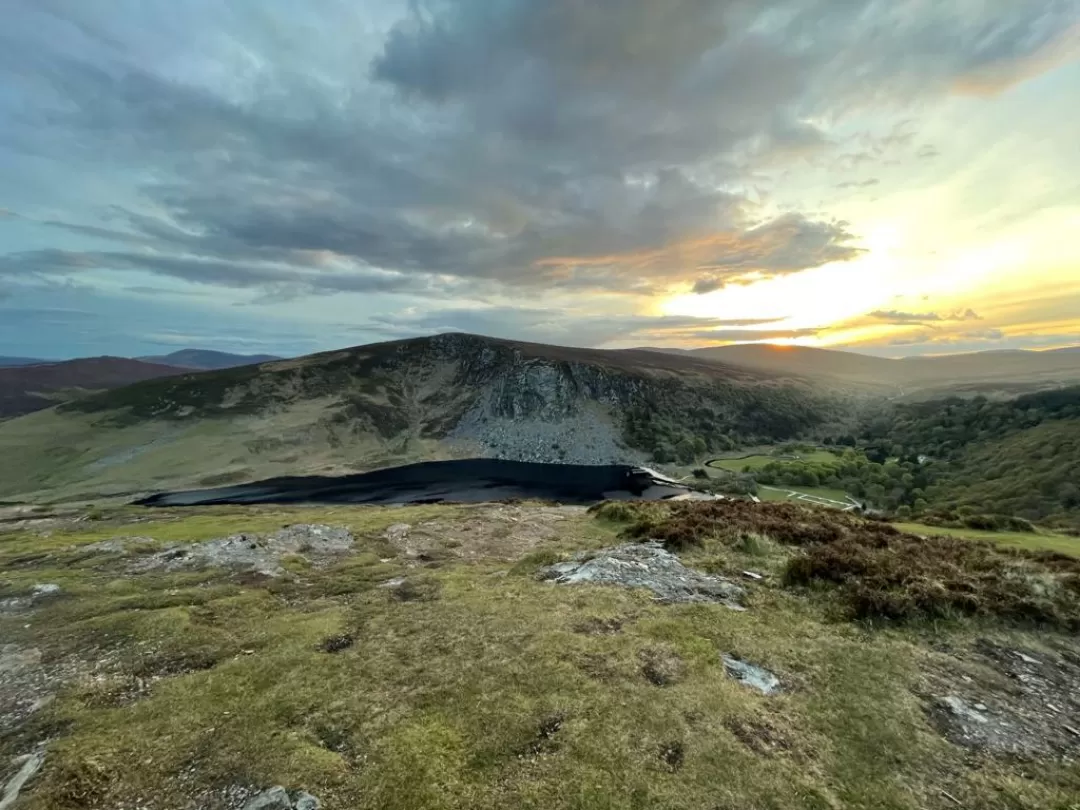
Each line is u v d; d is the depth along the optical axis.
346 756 10.37
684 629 15.63
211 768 10.12
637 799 9.03
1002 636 16.33
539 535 35.22
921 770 10.11
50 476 160.38
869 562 20.53
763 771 9.77
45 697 12.93
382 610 18.28
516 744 10.52
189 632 16.58
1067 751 10.98
